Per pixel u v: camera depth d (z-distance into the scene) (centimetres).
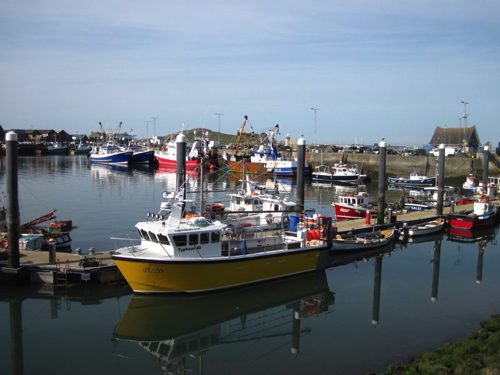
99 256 2561
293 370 1609
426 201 5666
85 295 2281
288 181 8594
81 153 16412
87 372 1591
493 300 2317
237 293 2366
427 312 2147
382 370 1585
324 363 1653
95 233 3647
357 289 2506
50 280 2345
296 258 2569
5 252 2500
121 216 4409
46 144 17162
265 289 2458
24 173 8662
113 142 16125
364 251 3256
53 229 3206
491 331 1794
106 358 1703
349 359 1678
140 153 11981
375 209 4647
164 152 11731
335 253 3083
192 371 1625
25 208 4803
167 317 2111
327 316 2117
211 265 2225
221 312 2217
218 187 6581
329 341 1842
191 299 2248
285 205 3241
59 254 2612
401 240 3797
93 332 1912
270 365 1656
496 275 2780
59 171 9294
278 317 2133
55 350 1747
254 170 9725
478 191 6016
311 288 2536
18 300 2222
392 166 9956
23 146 15375
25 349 1747
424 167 9494
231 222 2936
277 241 2648
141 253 2219
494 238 3934
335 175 9100
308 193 7094
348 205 4416
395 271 2864
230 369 1638
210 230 2259
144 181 7700
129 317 2066
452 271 2867
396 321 2041
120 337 1880
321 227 2864
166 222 2250
